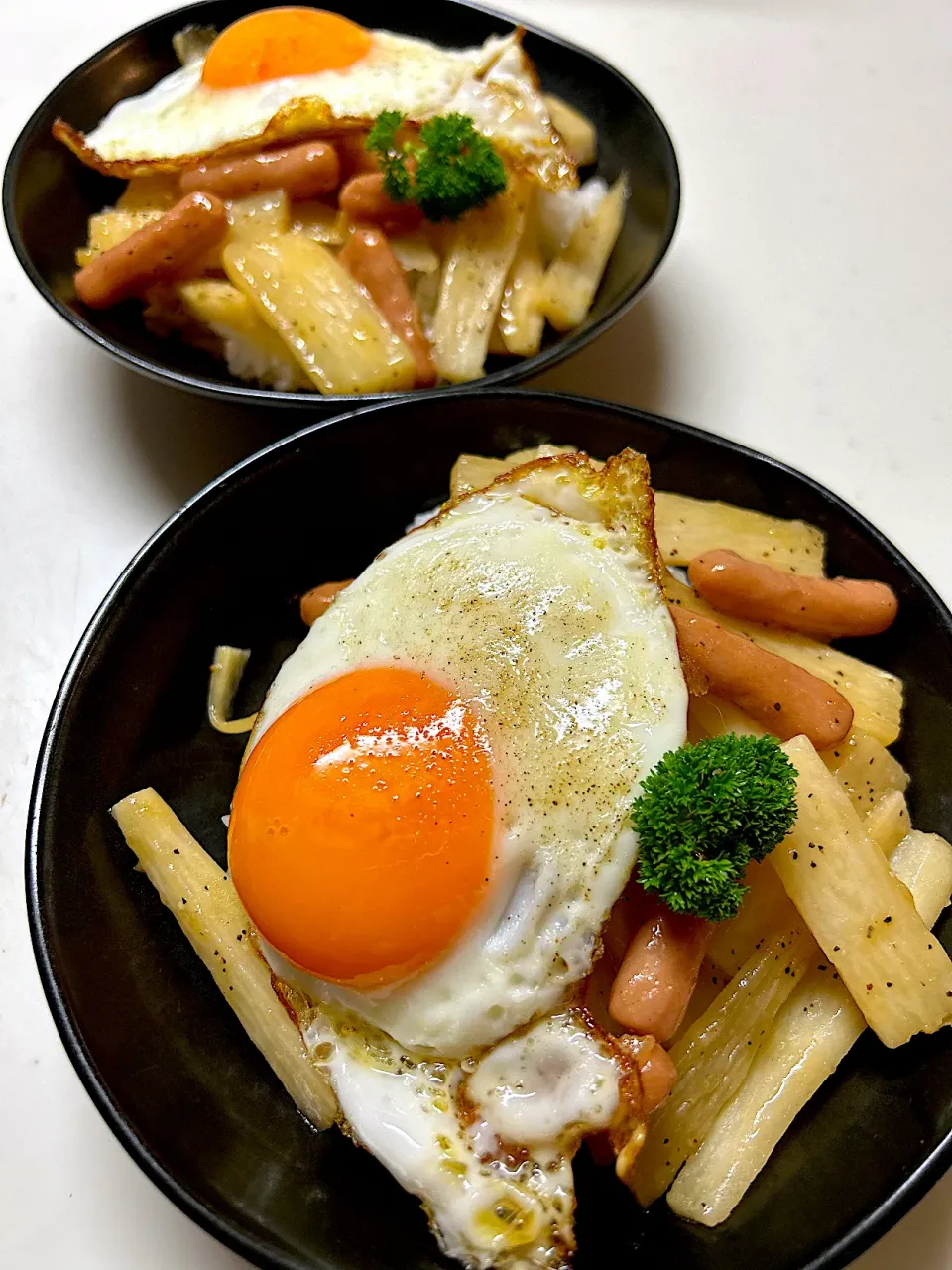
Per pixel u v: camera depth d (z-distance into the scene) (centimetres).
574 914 17
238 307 24
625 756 17
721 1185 17
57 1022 16
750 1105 17
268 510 22
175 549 20
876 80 34
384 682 18
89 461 26
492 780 17
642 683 18
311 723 17
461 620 18
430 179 24
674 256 30
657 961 16
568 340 24
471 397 22
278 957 17
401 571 19
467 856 16
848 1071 18
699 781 16
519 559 19
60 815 18
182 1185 15
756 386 28
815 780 18
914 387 29
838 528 22
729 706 20
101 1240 18
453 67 27
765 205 32
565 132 28
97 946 18
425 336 25
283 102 26
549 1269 15
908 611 21
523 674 17
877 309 30
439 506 24
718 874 16
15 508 25
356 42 27
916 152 33
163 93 28
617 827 17
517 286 26
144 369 22
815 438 28
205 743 21
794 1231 16
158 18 28
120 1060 17
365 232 25
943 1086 17
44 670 23
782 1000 18
